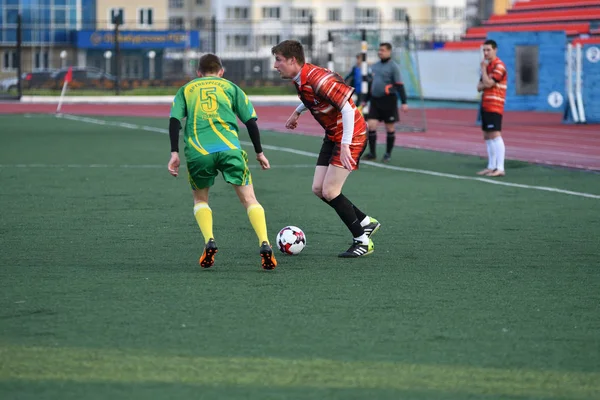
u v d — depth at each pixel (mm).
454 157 57219
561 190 41344
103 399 14570
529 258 26000
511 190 41344
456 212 34750
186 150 24156
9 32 191750
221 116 24219
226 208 35375
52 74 168875
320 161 26547
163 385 15188
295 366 16141
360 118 25828
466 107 127625
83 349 17047
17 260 25281
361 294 21438
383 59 54094
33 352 16859
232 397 14664
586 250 27234
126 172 48000
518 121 93875
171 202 37031
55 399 14555
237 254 26344
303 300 20812
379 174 47812
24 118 98375
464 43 157250
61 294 21234
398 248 27438
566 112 90062
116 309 19906
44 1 193500
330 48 90438
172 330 18297
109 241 28281
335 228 30953
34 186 41875
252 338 17781
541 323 19062
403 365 16234
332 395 14789
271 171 49312
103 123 90250
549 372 15953
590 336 18125
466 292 21734
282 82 175250
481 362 16438
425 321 19109
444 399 14656
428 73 139875
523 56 109938
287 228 26297
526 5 159125
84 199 37781
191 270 24062
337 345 17375
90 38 194875
